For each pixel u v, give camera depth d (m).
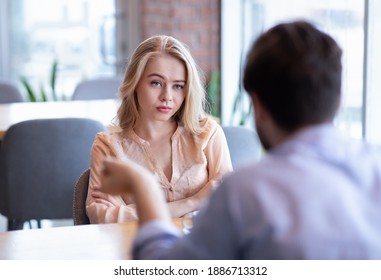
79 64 8.36
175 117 2.98
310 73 1.33
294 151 1.31
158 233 1.40
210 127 3.00
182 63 2.88
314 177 1.26
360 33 5.02
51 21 8.27
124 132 2.96
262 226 1.23
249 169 1.29
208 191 2.88
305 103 1.34
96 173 2.89
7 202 4.45
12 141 4.30
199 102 2.94
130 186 1.46
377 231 1.26
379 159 1.36
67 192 4.43
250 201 1.25
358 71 5.05
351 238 1.24
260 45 1.38
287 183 1.26
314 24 1.41
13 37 8.23
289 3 6.10
